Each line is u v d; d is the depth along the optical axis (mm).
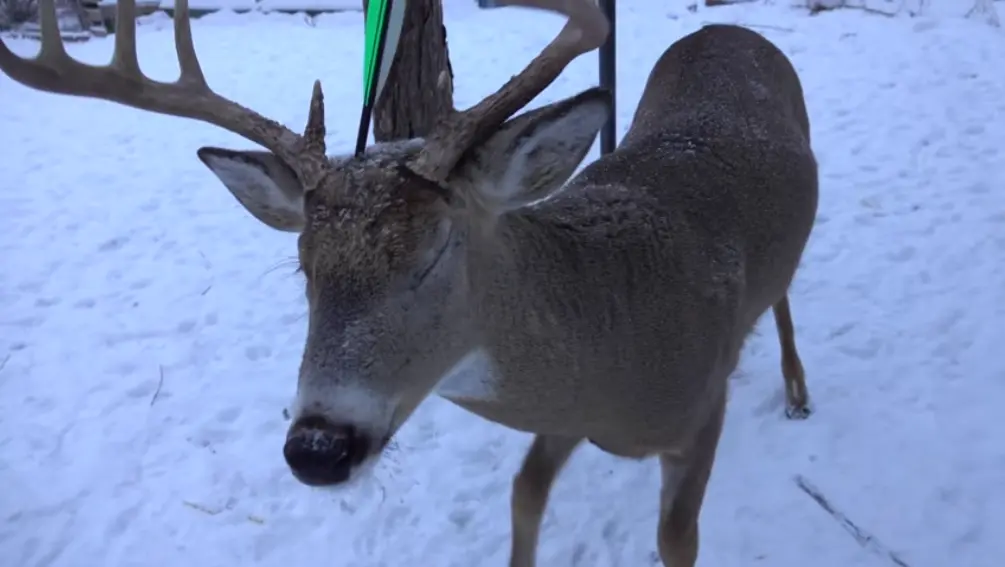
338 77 3160
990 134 2445
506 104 816
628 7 3707
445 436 1526
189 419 1599
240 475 1469
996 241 1949
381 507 1394
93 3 3855
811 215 1323
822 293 1813
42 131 2863
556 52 842
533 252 881
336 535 1357
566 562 1301
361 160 807
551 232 918
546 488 1183
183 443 1546
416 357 790
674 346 1003
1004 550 1253
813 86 2818
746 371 1614
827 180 2252
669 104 1319
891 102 2672
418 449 1502
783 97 1425
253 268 2064
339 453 721
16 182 2516
